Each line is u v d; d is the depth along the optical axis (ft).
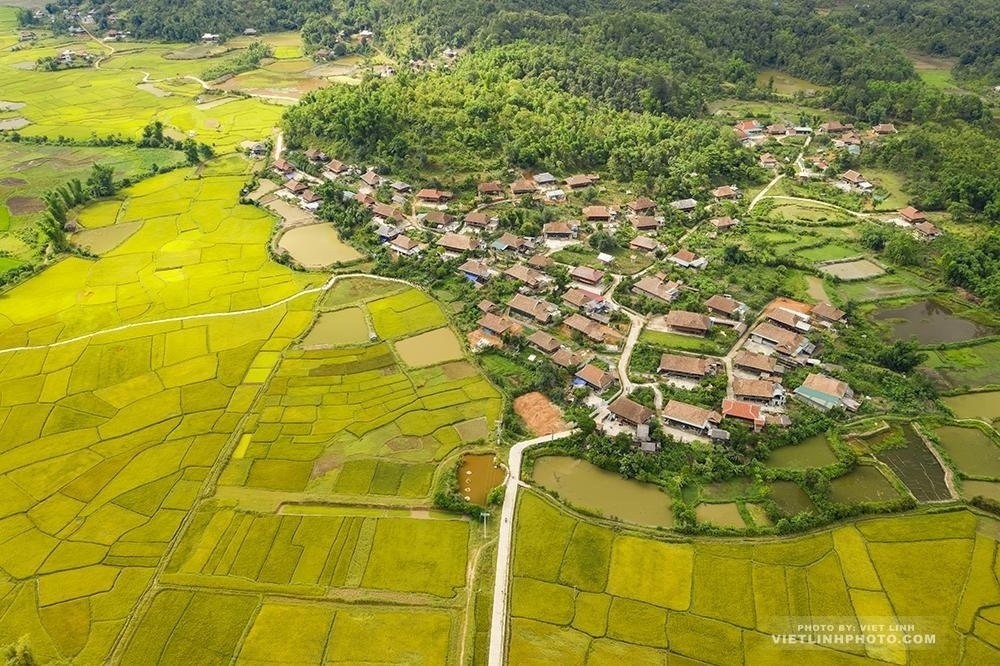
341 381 363.35
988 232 496.23
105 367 373.61
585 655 223.30
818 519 268.00
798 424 322.96
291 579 252.01
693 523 271.28
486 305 422.41
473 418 334.85
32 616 239.91
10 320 418.72
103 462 309.01
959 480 289.74
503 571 254.06
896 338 395.55
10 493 293.43
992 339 387.14
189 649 228.02
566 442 316.60
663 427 327.26
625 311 426.10
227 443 319.06
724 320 410.72
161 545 266.98
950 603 235.61
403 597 244.83
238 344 394.52
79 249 504.43
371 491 291.58
